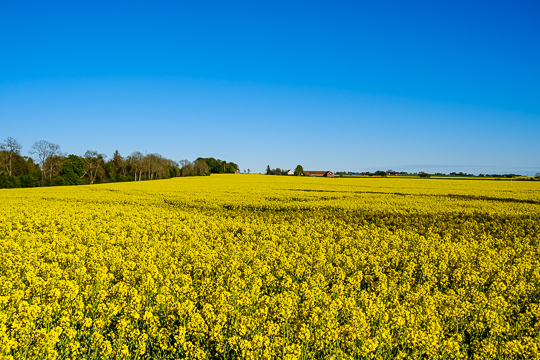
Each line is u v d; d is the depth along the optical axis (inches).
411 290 377.1
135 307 303.6
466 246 575.5
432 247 547.5
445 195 1376.7
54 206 1143.6
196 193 1531.7
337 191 1576.0
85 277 386.3
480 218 868.0
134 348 262.8
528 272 441.4
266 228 749.9
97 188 2015.3
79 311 280.8
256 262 442.6
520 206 1020.5
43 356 236.7
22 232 695.1
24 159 3398.1
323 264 446.0
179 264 464.4
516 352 241.0
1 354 221.1
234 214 1010.7
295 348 235.5
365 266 471.8
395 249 535.2
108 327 285.4
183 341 246.8
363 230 716.0
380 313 284.7
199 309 338.0
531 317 305.6
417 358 246.1
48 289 351.9
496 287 372.5
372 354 235.8
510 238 683.4
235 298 322.3
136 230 724.0
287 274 437.1
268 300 306.2
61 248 554.6
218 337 252.7
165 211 1057.5
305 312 294.4
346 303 299.4
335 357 233.6
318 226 760.3
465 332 298.5
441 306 311.9
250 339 264.8
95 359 245.0
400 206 1021.8
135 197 1427.2
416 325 266.5
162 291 334.0
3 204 1214.3
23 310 275.1
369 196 1331.2
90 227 740.0
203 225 792.9
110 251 517.7
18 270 423.2
